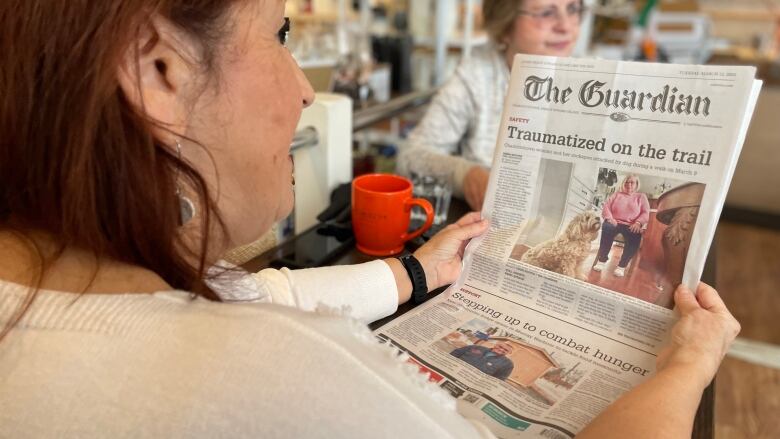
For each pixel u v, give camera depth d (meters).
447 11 2.09
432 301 0.68
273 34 0.39
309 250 0.83
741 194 2.80
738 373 1.71
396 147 1.55
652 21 2.77
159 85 0.33
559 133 0.65
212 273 0.43
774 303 2.11
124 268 0.34
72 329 0.30
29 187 0.32
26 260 0.32
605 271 0.62
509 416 0.48
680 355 0.50
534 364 0.55
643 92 0.58
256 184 0.41
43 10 0.29
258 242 0.85
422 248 0.74
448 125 1.42
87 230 0.32
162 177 0.33
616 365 0.55
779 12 3.60
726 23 3.77
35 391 0.29
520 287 0.66
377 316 0.66
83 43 0.29
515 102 0.67
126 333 0.30
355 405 0.30
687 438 0.41
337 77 1.57
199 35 0.33
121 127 0.31
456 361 0.55
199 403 0.28
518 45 1.36
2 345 0.30
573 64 0.62
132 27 0.30
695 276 0.57
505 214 0.70
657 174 0.59
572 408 0.48
